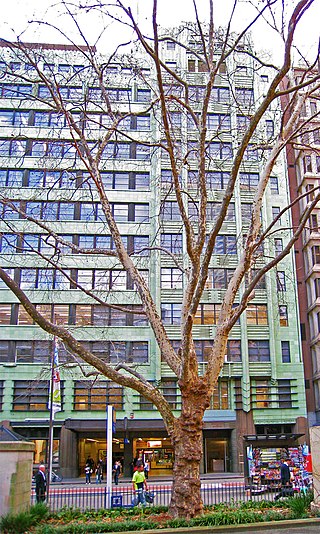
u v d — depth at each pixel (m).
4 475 11.63
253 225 14.18
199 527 10.96
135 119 44.62
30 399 39.12
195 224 34.56
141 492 18.12
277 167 44.97
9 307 40.75
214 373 13.50
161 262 41.91
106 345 39.94
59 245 41.34
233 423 40.06
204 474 38.09
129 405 39.53
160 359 40.38
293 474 23.70
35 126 41.12
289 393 41.09
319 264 43.12
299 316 44.31
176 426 13.02
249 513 12.05
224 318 13.89
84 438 40.28
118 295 41.00
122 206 43.41
